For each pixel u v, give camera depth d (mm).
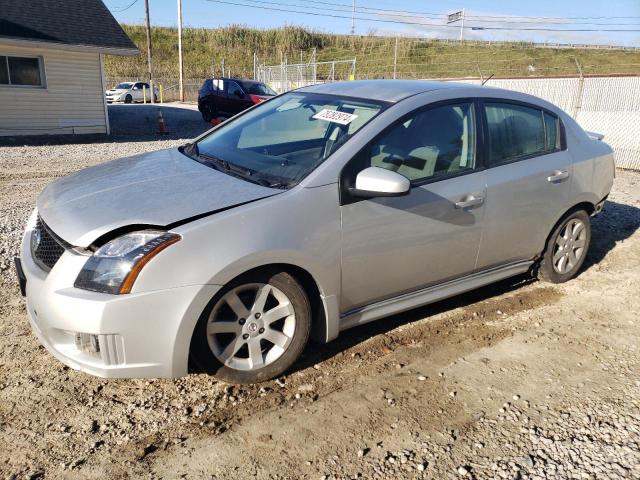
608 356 3584
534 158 4141
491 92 4000
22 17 15562
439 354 3527
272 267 2945
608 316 4164
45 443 2588
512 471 2508
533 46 36625
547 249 4520
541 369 3398
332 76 26172
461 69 33219
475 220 3734
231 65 47062
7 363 3217
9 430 2662
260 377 3055
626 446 2693
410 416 2889
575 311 4234
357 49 42906
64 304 2607
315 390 3082
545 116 4328
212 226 2754
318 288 3127
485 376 3293
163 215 2781
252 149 3650
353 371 3289
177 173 3367
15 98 15602
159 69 45250
